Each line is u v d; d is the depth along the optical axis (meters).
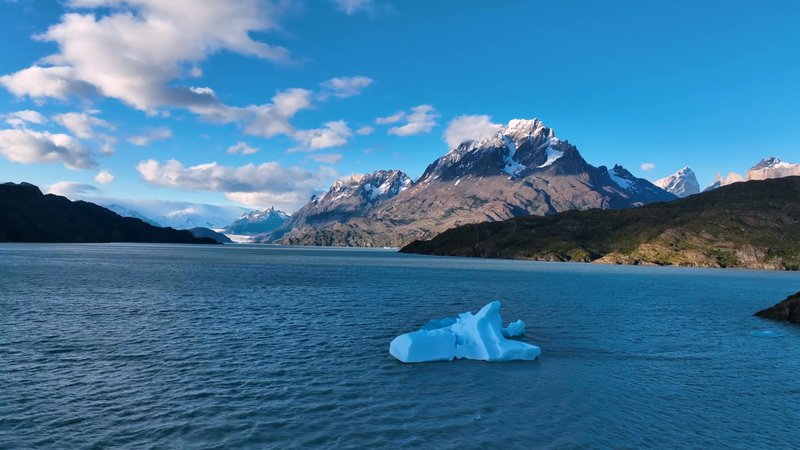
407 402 27.19
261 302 66.38
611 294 89.69
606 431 23.75
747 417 26.09
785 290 105.81
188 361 34.53
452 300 74.75
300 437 22.17
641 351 41.50
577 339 46.00
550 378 32.47
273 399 27.14
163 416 24.23
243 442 21.47
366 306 65.50
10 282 82.56
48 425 22.80
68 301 62.09
